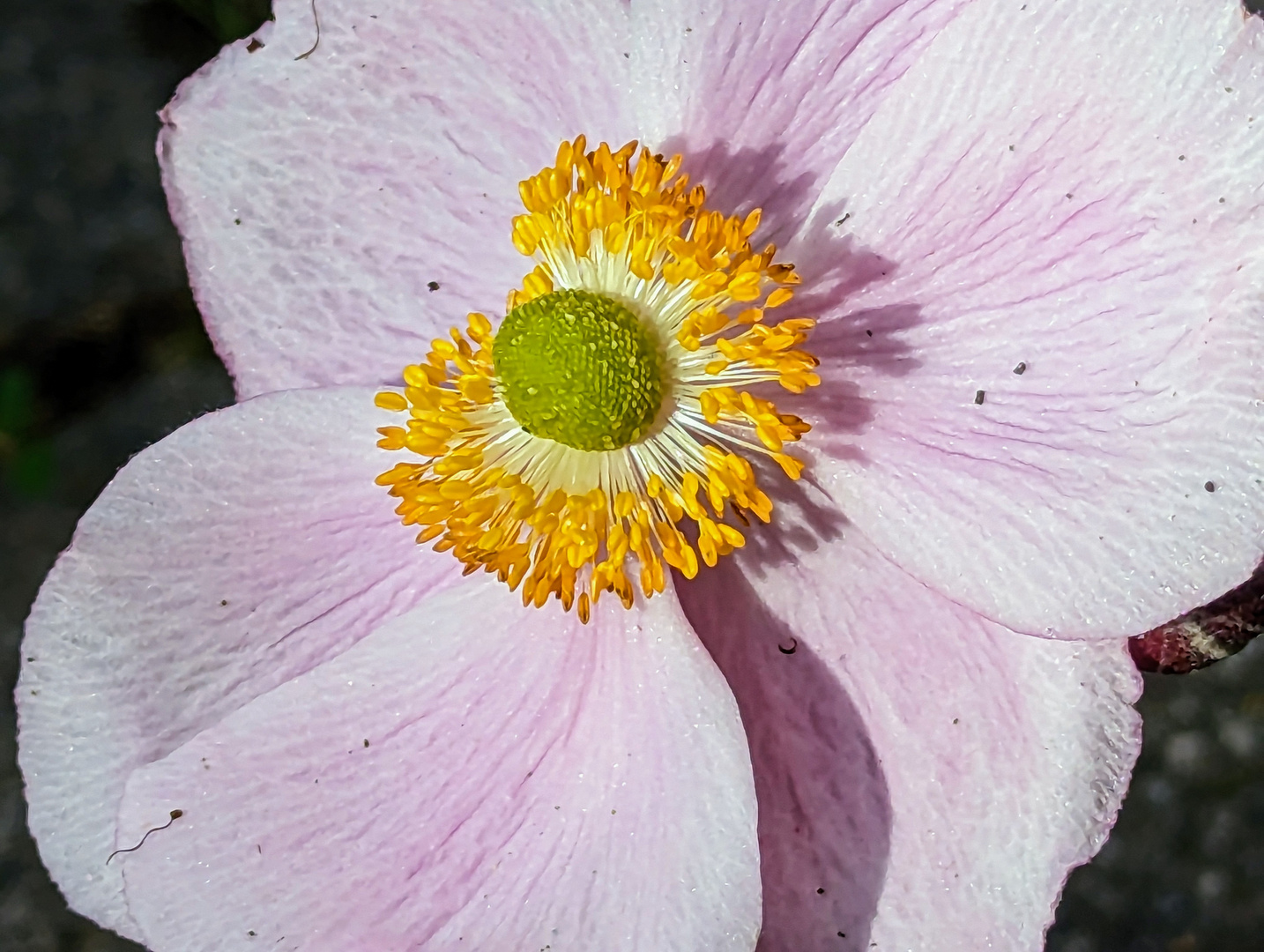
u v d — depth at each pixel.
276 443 0.09
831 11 0.08
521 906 0.09
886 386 0.08
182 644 0.09
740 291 0.08
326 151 0.09
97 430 0.20
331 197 0.09
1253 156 0.08
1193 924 0.17
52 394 0.20
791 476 0.08
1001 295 0.08
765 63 0.09
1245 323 0.08
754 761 0.09
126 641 0.09
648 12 0.09
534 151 0.09
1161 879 0.17
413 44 0.09
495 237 0.09
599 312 0.08
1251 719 0.18
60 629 0.09
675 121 0.09
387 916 0.09
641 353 0.08
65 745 0.09
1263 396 0.08
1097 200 0.08
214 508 0.09
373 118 0.09
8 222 0.21
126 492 0.09
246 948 0.09
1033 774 0.08
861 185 0.08
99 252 0.21
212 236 0.09
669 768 0.08
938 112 0.08
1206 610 0.09
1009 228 0.08
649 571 0.08
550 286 0.09
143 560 0.09
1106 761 0.08
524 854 0.09
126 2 0.22
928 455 0.08
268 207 0.09
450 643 0.09
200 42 0.21
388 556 0.09
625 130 0.09
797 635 0.09
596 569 0.08
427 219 0.09
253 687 0.09
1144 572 0.08
